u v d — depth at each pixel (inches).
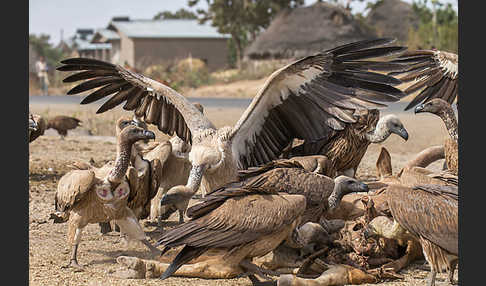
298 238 234.8
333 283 229.1
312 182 240.7
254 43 1959.9
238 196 220.4
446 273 246.8
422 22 2071.9
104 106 307.6
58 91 1579.7
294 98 269.0
